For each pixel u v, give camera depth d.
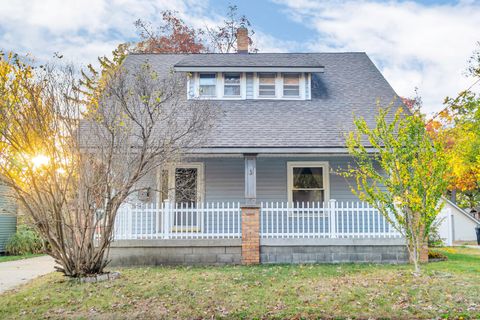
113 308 7.27
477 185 24.27
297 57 16.17
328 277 9.30
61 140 8.83
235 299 7.60
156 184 12.39
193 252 11.60
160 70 16.14
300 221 14.04
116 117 9.30
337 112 14.31
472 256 13.13
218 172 14.28
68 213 9.10
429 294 7.54
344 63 17.48
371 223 13.62
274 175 14.26
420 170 9.35
